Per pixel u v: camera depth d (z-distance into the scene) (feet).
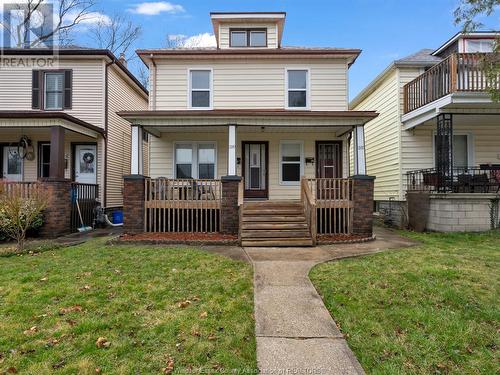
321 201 30.58
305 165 38.22
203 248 25.00
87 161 41.32
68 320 12.42
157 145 38.06
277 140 38.32
